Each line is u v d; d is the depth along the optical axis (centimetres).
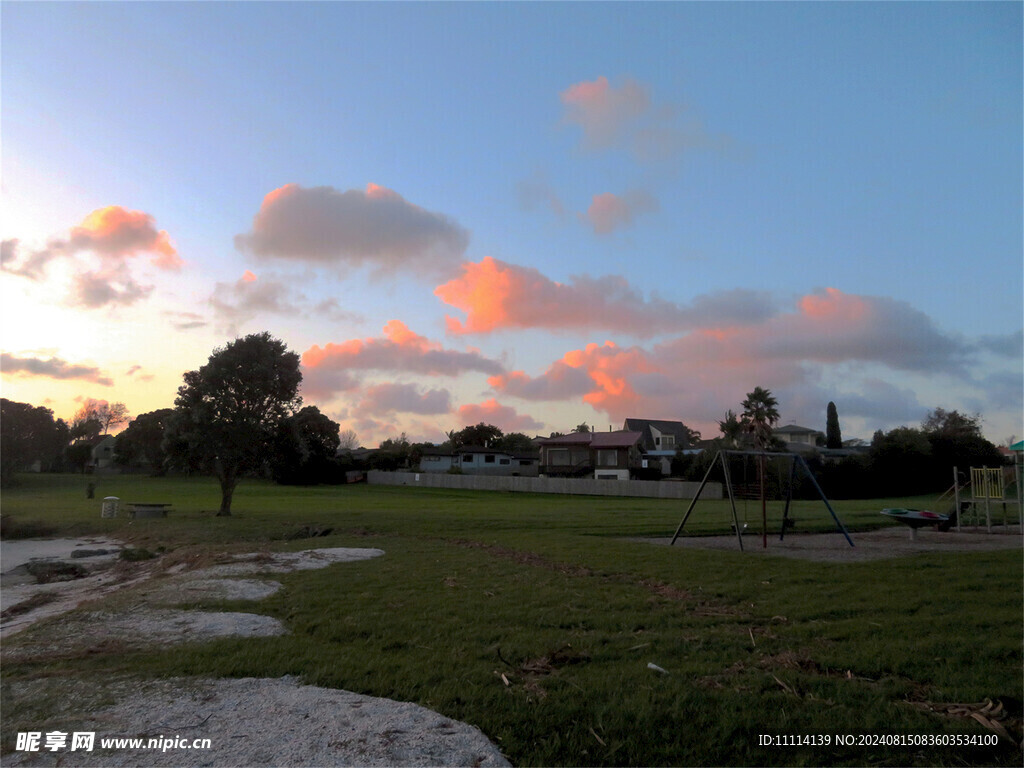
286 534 2369
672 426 9419
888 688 622
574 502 4303
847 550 1658
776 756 502
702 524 2375
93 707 588
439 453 8481
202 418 3062
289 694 618
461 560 1527
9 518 2869
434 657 732
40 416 7162
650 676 656
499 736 527
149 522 2867
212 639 829
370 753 491
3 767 479
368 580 1243
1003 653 712
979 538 1992
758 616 916
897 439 5691
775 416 5653
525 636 817
